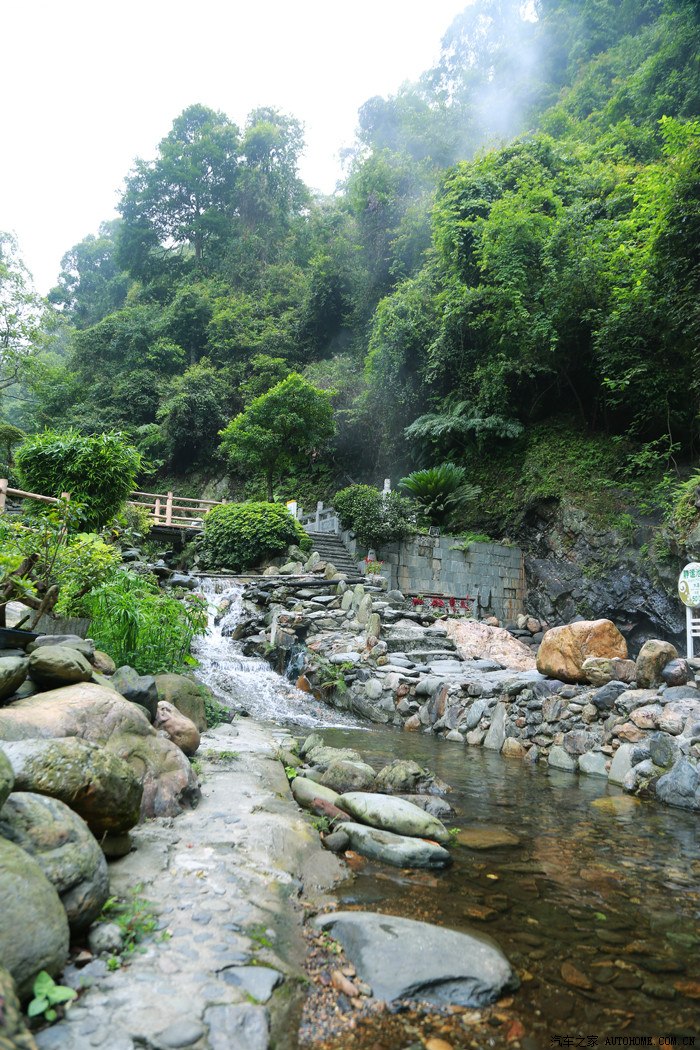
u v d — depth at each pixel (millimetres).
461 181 17875
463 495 15914
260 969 1791
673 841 3570
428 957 2000
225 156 40406
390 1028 1692
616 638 6520
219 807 3152
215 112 42781
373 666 8547
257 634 9891
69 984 1611
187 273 39562
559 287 14523
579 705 5953
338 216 31891
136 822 2461
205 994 1638
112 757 2381
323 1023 1674
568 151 19344
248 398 28234
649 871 3064
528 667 9539
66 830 1906
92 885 1870
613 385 13484
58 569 4633
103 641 4887
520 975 2041
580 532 14047
